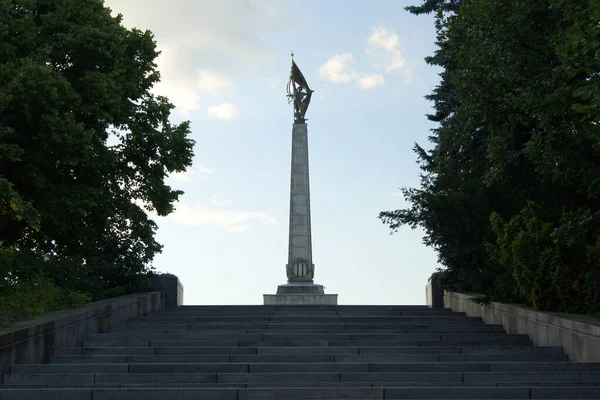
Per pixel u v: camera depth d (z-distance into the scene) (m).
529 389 17.19
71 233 29.02
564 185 24.06
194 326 26.69
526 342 24.23
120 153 31.47
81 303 25.61
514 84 23.00
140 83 32.12
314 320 29.44
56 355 20.91
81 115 26.66
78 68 27.05
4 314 20.72
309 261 45.50
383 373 18.98
